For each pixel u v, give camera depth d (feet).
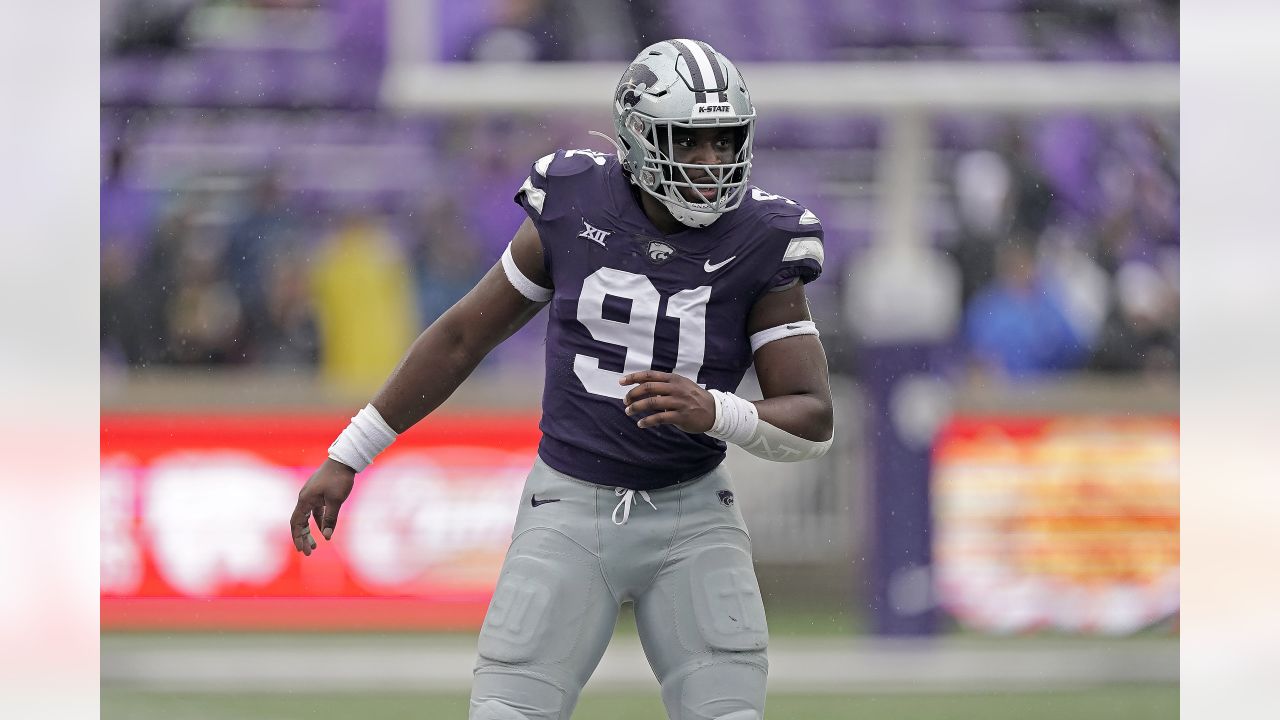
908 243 72.59
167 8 117.91
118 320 104.63
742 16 109.19
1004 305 101.86
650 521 33.40
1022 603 75.41
